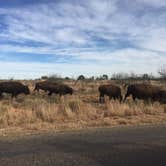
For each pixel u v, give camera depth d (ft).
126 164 31.86
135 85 96.02
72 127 56.39
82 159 33.40
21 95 107.34
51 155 34.81
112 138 44.80
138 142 41.98
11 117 60.85
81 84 165.58
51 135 47.37
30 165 31.14
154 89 95.40
